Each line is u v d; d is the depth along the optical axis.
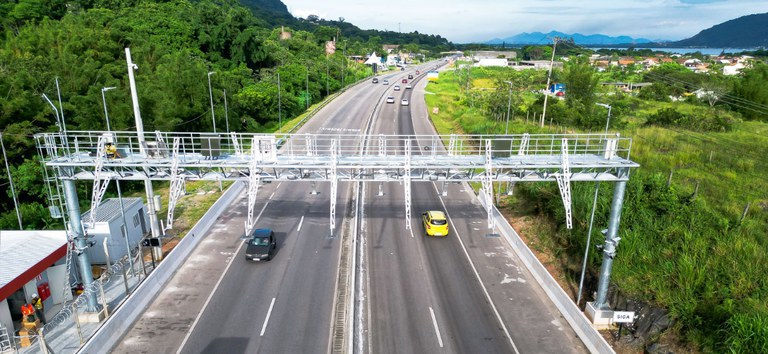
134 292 23.34
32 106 40.09
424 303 24.69
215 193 42.00
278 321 22.83
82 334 21.14
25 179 36.12
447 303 24.75
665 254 24.92
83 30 62.88
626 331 21.84
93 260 28.22
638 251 25.73
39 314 22.02
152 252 27.28
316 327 22.41
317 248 31.33
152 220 27.20
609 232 22.34
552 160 23.62
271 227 34.88
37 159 37.25
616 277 24.34
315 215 37.50
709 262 23.03
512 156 24.52
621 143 47.59
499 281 27.30
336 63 116.31
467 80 109.31
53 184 37.19
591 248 27.41
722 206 30.45
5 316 20.81
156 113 50.19
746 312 19.25
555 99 78.38
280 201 40.78
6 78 40.88
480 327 22.66
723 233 26.20
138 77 56.41
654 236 27.03
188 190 43.00
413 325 22.69
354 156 25.20
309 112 78.88
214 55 86.38
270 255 29.62
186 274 27.45
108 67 55.53
